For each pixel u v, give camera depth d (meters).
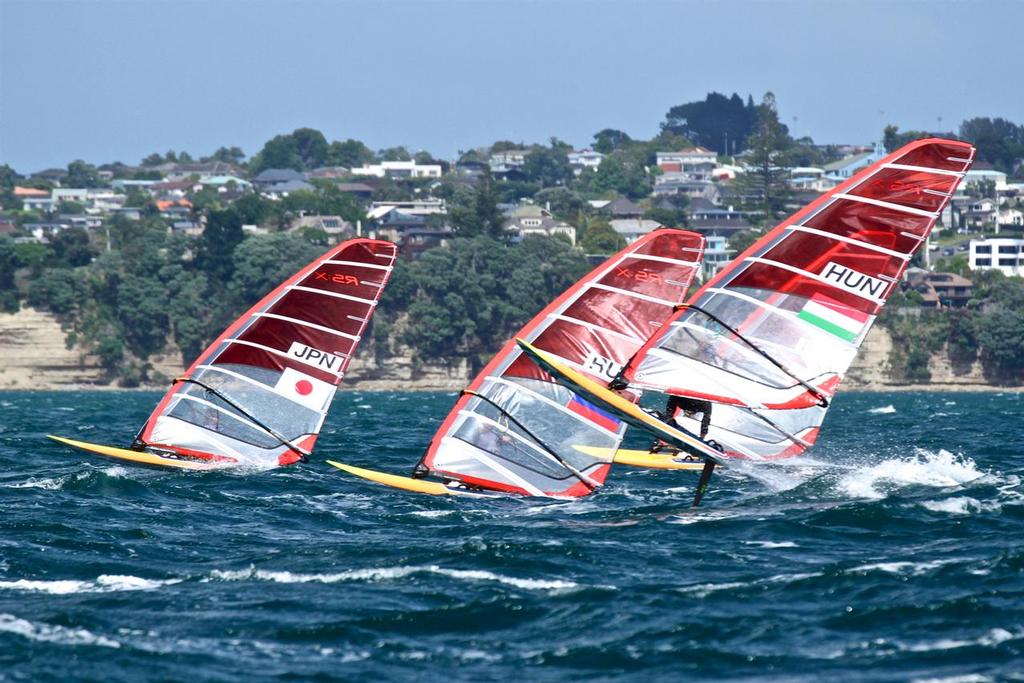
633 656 60.12
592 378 104.81
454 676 57.88
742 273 100.50
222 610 67.88
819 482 111.94
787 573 74.56
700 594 69.88
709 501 103.81
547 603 68.69
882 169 100.00
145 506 102.06
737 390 99.38
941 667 57.62
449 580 73.88
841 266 100.31
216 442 123.81
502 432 106.88
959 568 73.81
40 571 76.88
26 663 58.94
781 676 57.19
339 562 79.31
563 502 103.81
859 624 64.06
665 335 99.56
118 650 60.91
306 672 58.28
